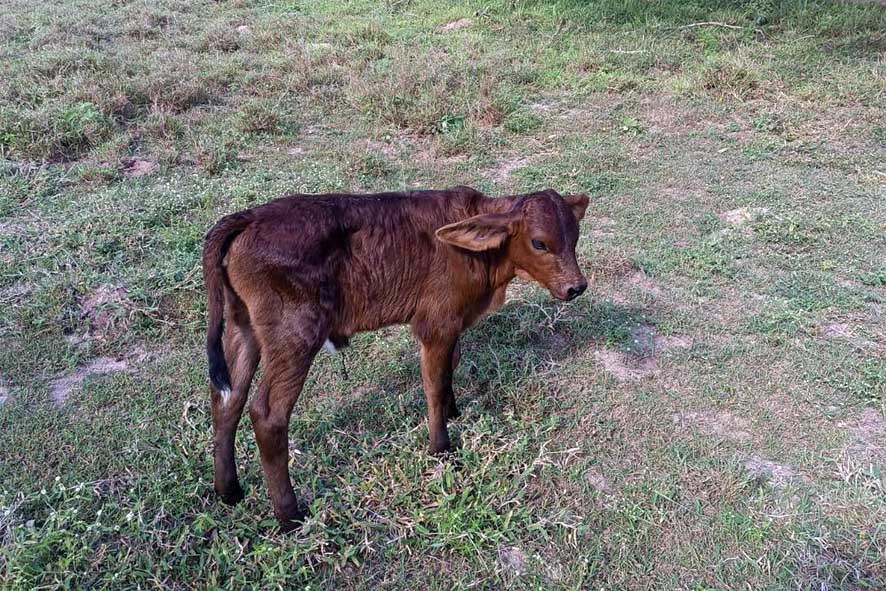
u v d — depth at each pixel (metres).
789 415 2.24
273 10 6.39
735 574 1.76
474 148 3.90
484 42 5.34
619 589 1.73
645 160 3.81
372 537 1.83
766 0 5.65
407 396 2.30
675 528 1.88
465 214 1.89
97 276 2.76
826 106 4.29
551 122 4.23
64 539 1.72
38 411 2.22
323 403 2.28
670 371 2.42
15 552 1.67
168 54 5.18
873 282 2.82
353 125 4.26
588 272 2.91
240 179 3.53
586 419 2.21
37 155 3.73
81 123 3.92
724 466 2.05
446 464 1.98
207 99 4.56
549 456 2.08
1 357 2.43
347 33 5.51
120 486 1.95
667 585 1.74
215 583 1.67
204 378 2.38
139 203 3.26
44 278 2.76
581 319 2.66
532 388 2.33
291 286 1.67
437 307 1.87
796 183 3.56
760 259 2.98
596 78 4.74
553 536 1.85
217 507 1.90
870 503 1.92
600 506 1.94
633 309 2.72
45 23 5.82
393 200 1.84
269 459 1.75
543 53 5.14
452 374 2.16
